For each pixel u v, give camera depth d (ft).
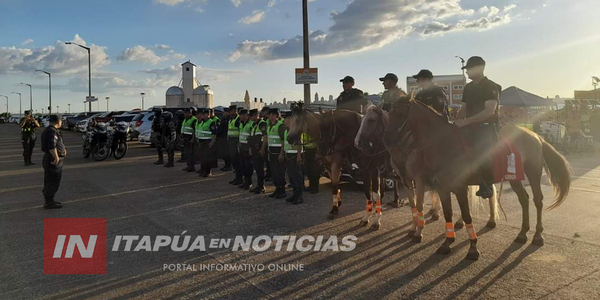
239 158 32.58
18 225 21.48
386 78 21.40
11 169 42.93
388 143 17.63
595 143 60.29
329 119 21.61
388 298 12.80
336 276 14.60
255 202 26.91
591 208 23.75
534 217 22.13
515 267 15.11
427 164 16.83
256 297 12.99
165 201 27.27
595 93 80.02
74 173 39.78
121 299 12.98
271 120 27.89
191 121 40.70
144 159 51.85
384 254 16.79
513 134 17.78
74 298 13.08
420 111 16.67
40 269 15.51
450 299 12.64
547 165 18.65
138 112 88.28
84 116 124.06
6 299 13.01
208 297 13.03
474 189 21.94
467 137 16.26
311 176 29.37
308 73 40.65
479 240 18.35
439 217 22.45
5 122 250.78
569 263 15.38
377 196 20.59
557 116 67.41
